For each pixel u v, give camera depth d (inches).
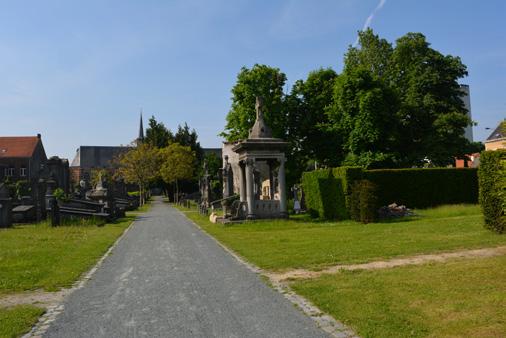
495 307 266.7
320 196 1106.1
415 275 360.5
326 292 325.4
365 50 1889.8
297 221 1007.0
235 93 1777.8
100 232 888.3
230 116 1830.7
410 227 727.7
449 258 440.5
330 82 1747.0
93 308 314.2
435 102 1552.7
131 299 337.4
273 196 1314.0
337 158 1686.8
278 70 1796.3
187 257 546.6
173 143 3528.5
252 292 345.7
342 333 241.9
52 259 527.2
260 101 1097.4
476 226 675.4
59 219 1023.0
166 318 284.2
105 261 527.8
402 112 1581.0
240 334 247.9
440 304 278.5
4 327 267.7
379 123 1492.4
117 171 3233.3
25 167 3302.2
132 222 1237.1
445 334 228.8
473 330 232.1
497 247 492.7
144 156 2906.0
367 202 889.5
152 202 3656.5
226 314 288.4
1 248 624.4
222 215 1201.4
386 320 253.8
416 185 1141.1
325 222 964.0
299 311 287.9
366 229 749.3
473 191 1184.2
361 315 265.9
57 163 2133.4
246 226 936.9
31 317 289.0
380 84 1540.4
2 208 978.7
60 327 272.1
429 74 1571.1
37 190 1153.4
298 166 1780.3
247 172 1034.7
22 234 827.4
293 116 1764.3
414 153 1566.2
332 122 1637.6
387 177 1125.1
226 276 414.0
